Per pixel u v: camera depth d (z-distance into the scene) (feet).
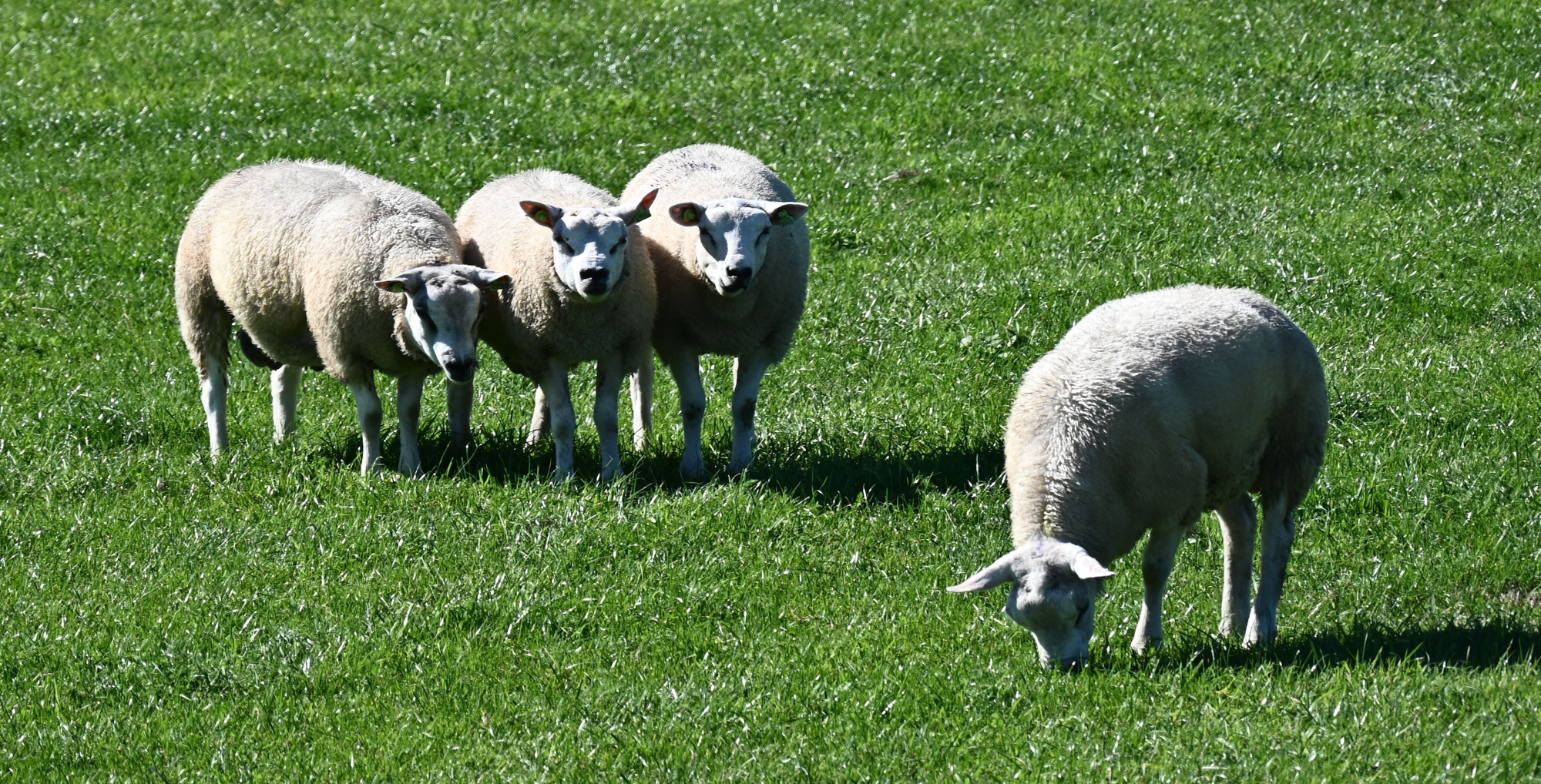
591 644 43.21
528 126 107.96
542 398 61.00
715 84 116.88
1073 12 130.52
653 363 62.95
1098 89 113.19
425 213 56.70
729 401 65.92
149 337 73.56
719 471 58.03
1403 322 72.38
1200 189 93.15
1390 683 36.68
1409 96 109.40
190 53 125.90
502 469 57.88
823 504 53.06
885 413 62.23
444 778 35.86
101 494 54.34
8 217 90.12
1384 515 50.88
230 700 40.27
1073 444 39.40
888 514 51.90
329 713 39.45
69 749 37.81
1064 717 36.58
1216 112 107.45
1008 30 126.93
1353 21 124.06
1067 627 37.70
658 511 51.13
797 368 68.18
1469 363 65.46
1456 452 55.72
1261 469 43.11
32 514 51.96
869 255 86.07
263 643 42.98
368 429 56.65
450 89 115.65
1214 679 37.93
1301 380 42.63
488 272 53.31
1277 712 35.94
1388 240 83.20
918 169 99.30
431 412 63.93
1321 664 38.52
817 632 43.47
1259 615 41.86
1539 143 99.96
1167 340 40.57
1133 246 83.41
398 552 49.08
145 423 62.18
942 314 73.77
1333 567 47.11
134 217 89.81
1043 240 85.25
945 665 40.50
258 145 103.60
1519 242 82.64
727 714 38.42
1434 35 120.26
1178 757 34.24
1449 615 42.75
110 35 132.05
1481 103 107.86
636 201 61.62
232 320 62.03
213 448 59.88
